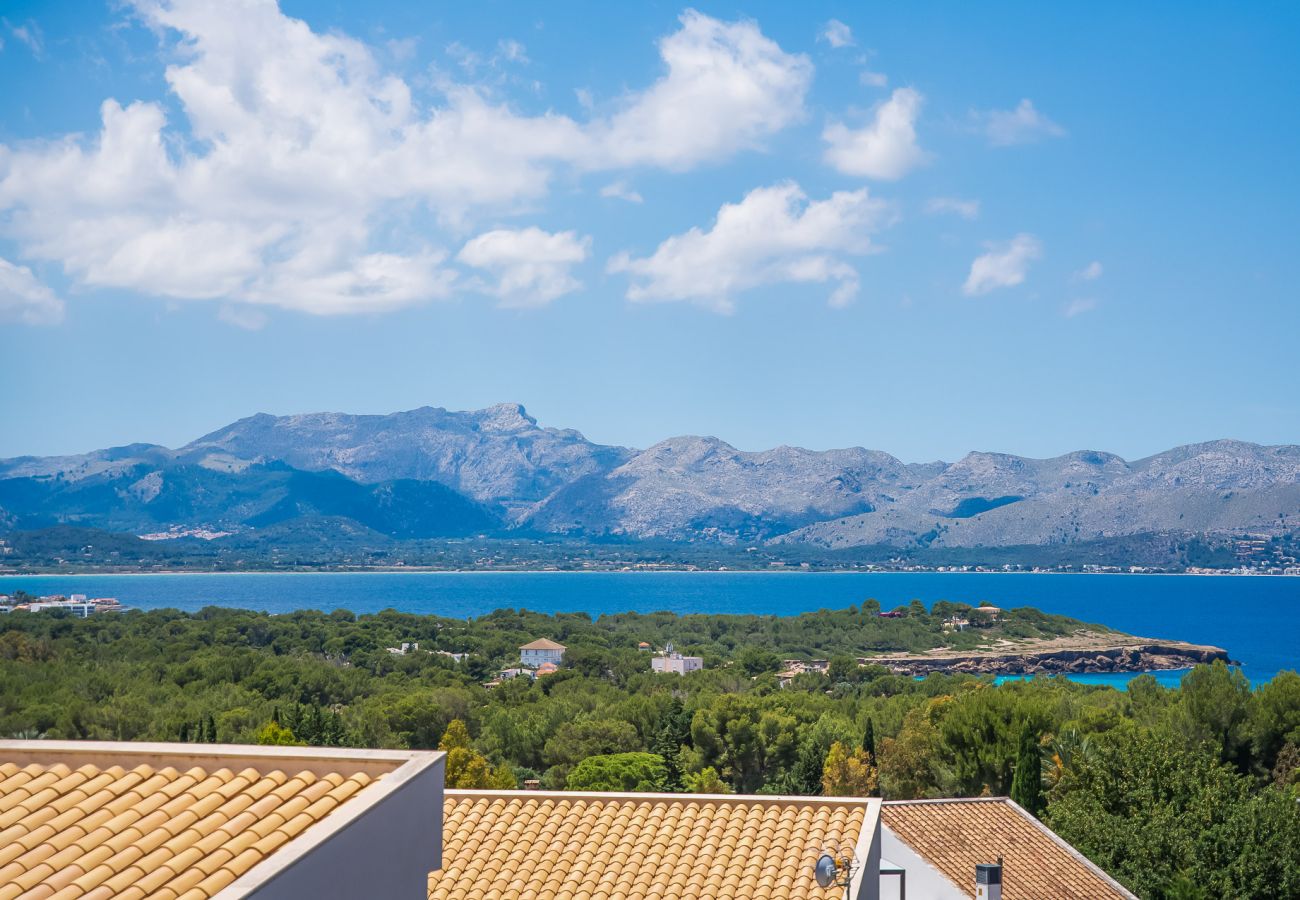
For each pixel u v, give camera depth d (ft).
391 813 36.60
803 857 59.93
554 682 431.02
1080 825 130.82
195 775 38.70
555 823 65.00
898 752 225.15
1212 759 143.33
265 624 563.48
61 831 34.42
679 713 286.46
